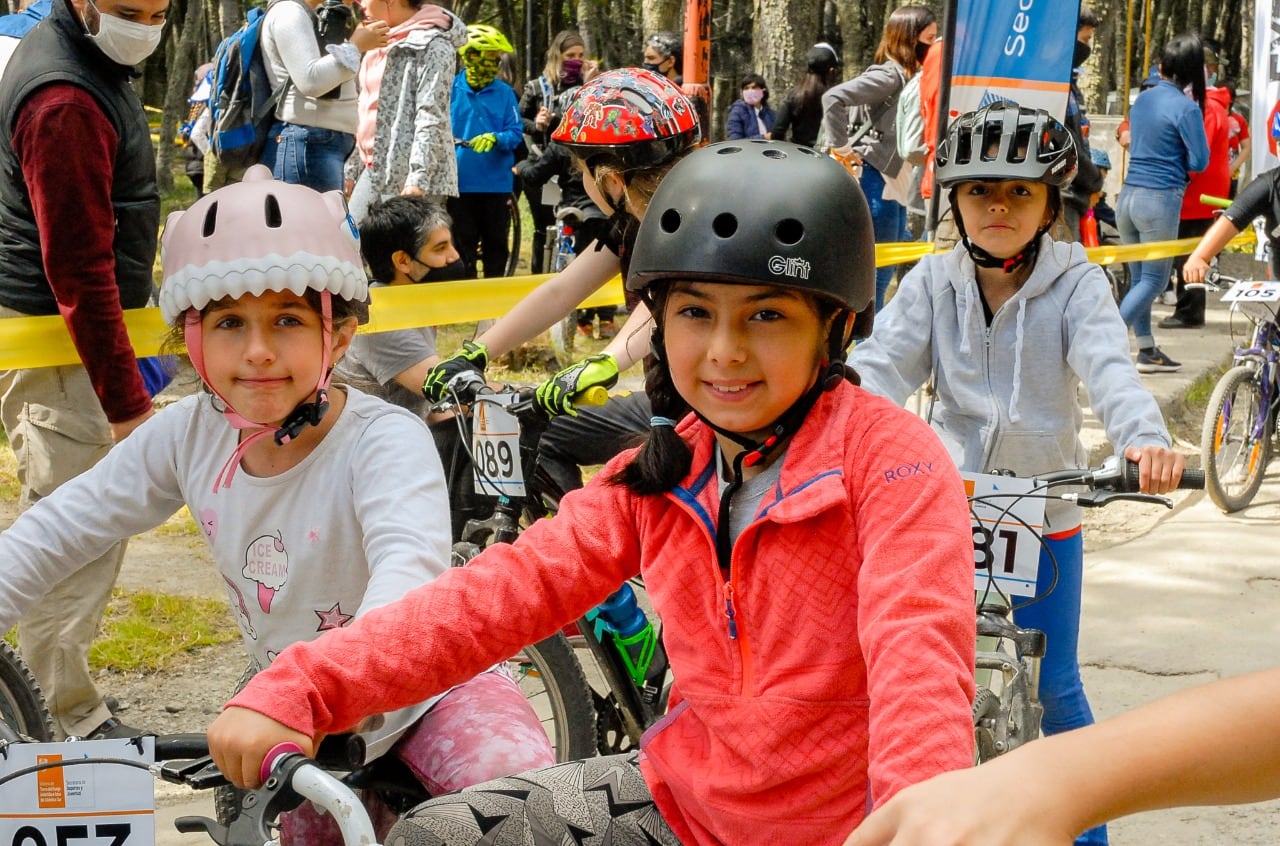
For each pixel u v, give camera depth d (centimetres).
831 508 164
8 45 405
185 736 165
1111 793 81
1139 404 279
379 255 450
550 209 1006
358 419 221
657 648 330
